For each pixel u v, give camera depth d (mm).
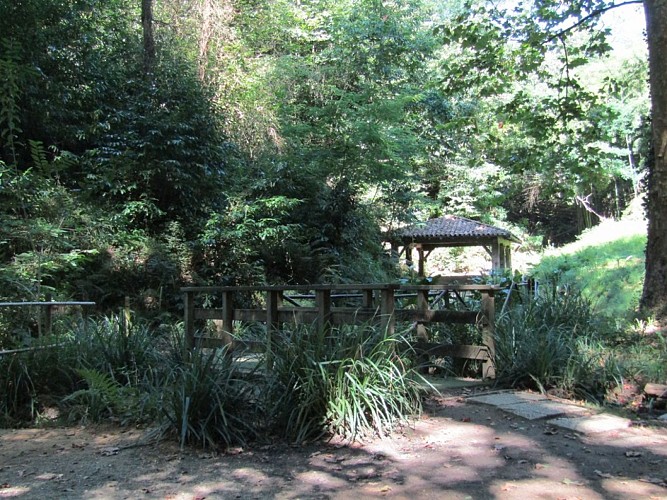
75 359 5520
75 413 4980
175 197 12398
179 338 5656
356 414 4117
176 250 11312
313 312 6145
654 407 4887
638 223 25625
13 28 10414
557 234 39719
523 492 3119
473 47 11602
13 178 8883
